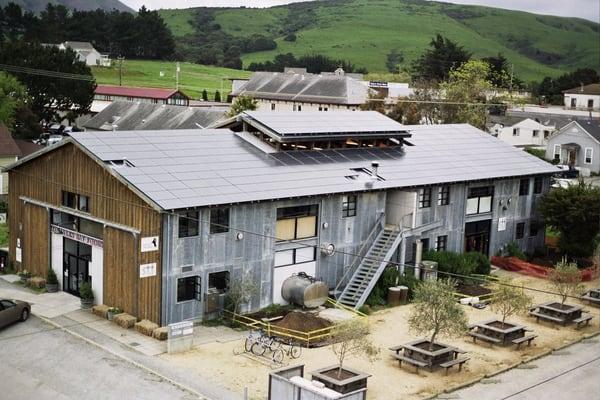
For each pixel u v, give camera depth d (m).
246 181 39.22
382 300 41.66
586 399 29.89
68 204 40.16
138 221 35.72
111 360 31.27
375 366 32.22
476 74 101.62
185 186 36.78
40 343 32.88
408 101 96.62
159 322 35.06
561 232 53.91
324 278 42.00
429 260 46.22
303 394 26.22
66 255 40.59
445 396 29.41
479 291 44.62
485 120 99.12
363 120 50.28
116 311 36.50
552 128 112.31
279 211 39.50
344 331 29.77
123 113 96.81
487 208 51.22
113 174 36.28
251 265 38.44
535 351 35.38
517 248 52.94
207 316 36.84
